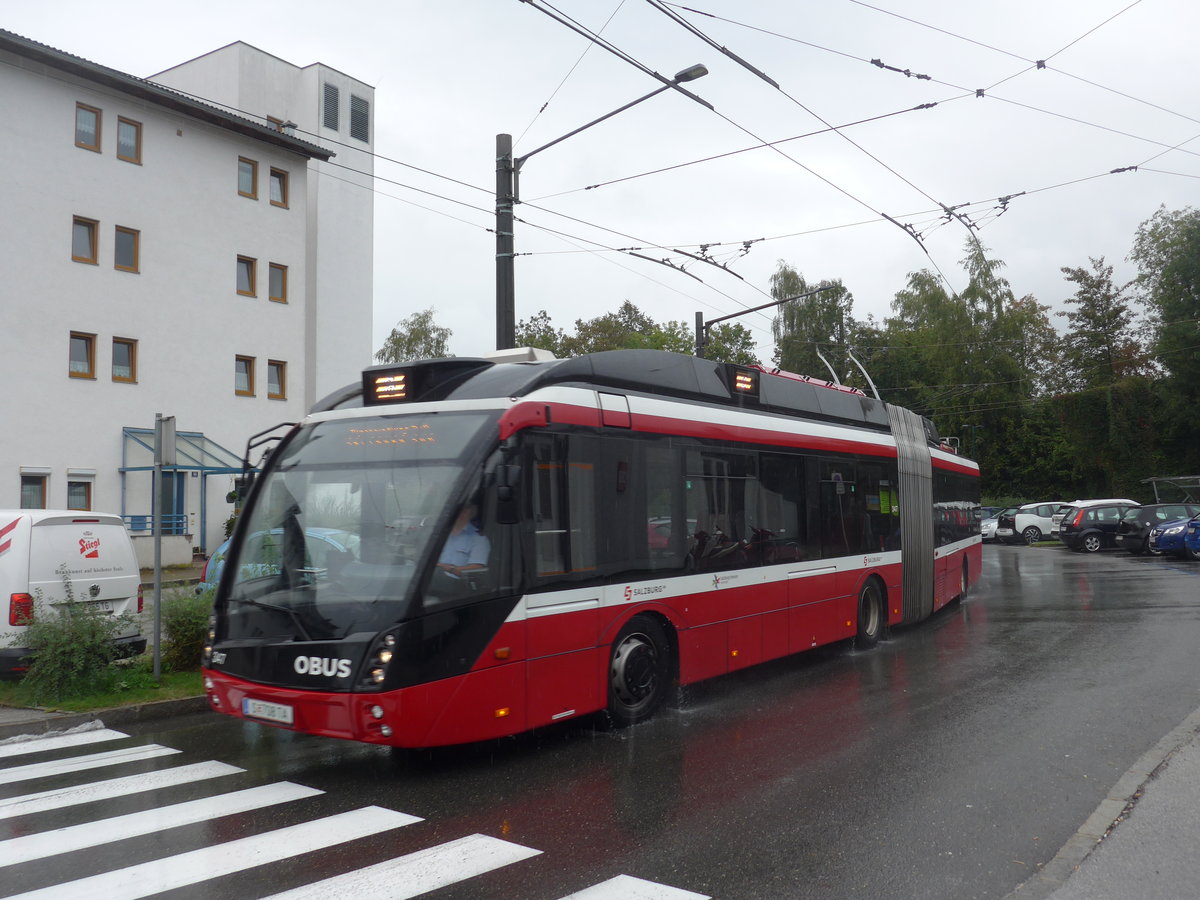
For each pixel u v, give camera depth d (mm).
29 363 24969
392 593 6055
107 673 9195
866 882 4504
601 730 7699
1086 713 7996
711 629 8617
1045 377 60688
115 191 27078
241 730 8164
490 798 5941
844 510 11383
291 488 6809
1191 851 4668
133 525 27141
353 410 7105
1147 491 48188
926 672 10172
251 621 6418
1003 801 5703
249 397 30797
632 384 8188
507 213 13445
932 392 59688
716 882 4527
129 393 27297
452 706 6125
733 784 6141
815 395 11344
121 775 6707
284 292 32250
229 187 30391
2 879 4727
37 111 25266
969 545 18547
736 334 62312
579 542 7207
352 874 4699
